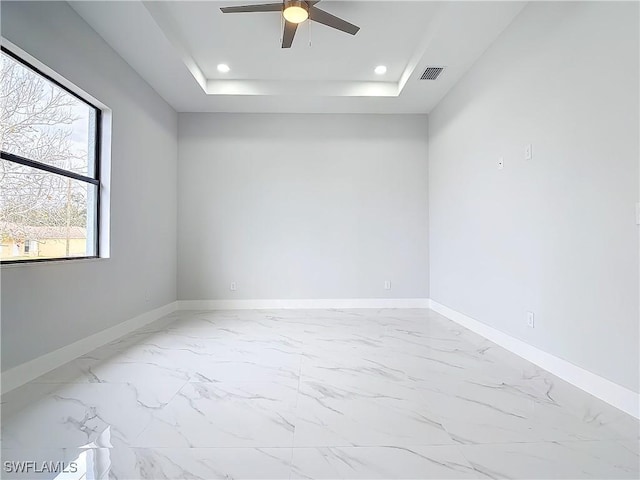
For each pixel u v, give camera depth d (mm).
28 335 2621
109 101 3637
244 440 1868
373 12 3455
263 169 5625
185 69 4160
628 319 2184
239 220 5590
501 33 3535
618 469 1637
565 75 2689
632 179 2154
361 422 2064
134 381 2645
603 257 2365
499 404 2301
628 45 2168
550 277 2873
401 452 1770
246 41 3951
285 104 5285
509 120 3422
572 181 2633
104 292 3574
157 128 4816
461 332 4141
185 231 5547
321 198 5637
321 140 5633
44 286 2770
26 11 2582
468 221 4297
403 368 2957
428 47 3781
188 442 1844
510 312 3422
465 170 4363
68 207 3205
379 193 5648
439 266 5262
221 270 5566
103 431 1946
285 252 5625
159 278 4887
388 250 5656
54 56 2852
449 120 4848
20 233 2691
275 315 5098
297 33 3807
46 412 2154
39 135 2877
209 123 5566
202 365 3000
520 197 3260
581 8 2529
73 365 2971
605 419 2104
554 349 2826
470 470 1631
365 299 5633
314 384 2611
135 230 4203
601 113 2369
